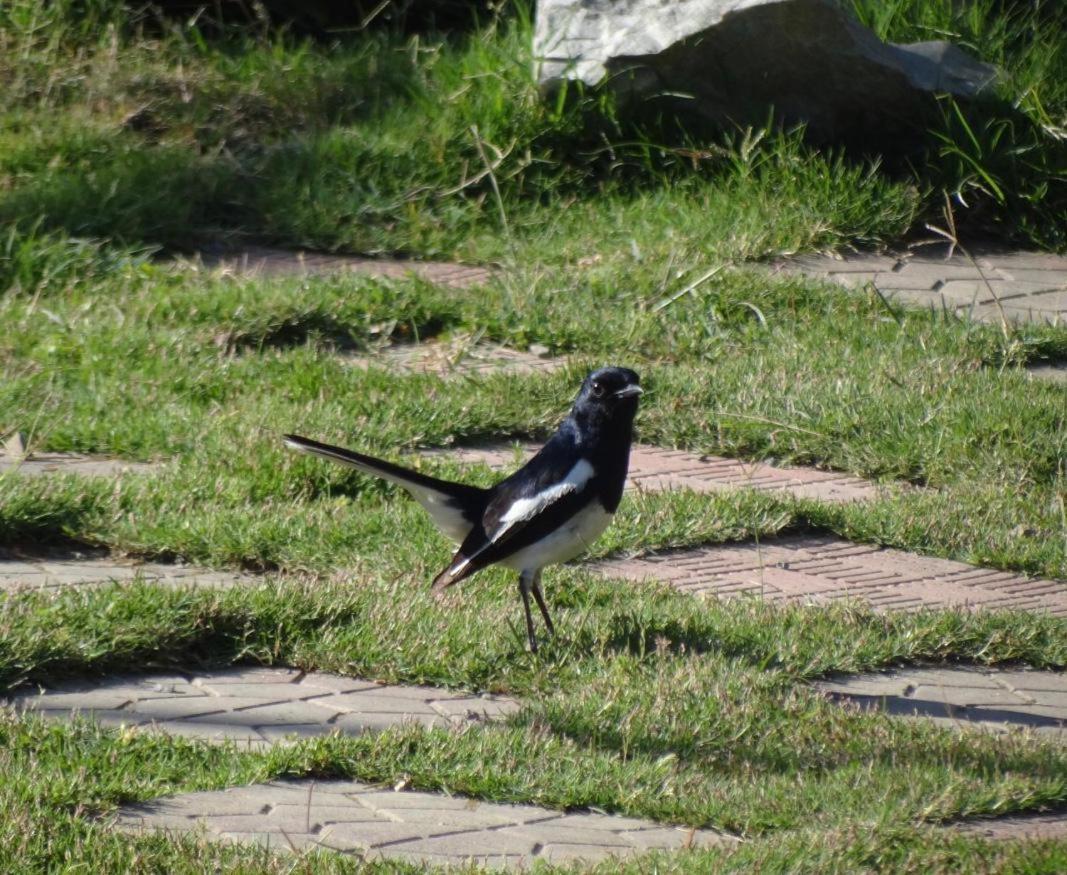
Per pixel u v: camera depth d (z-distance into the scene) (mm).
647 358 14984
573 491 9023
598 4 19906
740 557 11156
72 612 8883
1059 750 8125
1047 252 18750
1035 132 19375
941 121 19516
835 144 19828
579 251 17688
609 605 9766
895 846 6863
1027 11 22500
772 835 6969
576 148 19812
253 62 21391
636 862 6492
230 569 10289
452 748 7625
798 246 17922
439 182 19047
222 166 18875
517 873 6441
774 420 13375
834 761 7863
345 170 19078
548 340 15266
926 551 11516
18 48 20953
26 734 7512
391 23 23656
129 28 22109
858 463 12922
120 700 8289
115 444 12172
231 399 13141
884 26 21266
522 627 9297
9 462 11836
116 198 17750
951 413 13430
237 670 8828
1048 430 13266
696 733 8031
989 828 7266
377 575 9898
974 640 9773
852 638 9531
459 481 11641
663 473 12648
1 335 14211
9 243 16234
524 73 20156
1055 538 11664
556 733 7949
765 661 9039
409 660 8805
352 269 17188
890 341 15312
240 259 17250
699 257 17281
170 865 6297
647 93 19688
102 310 14938
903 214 18531
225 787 7246
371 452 12047
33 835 6438
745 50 19141
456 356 14703
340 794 7266
